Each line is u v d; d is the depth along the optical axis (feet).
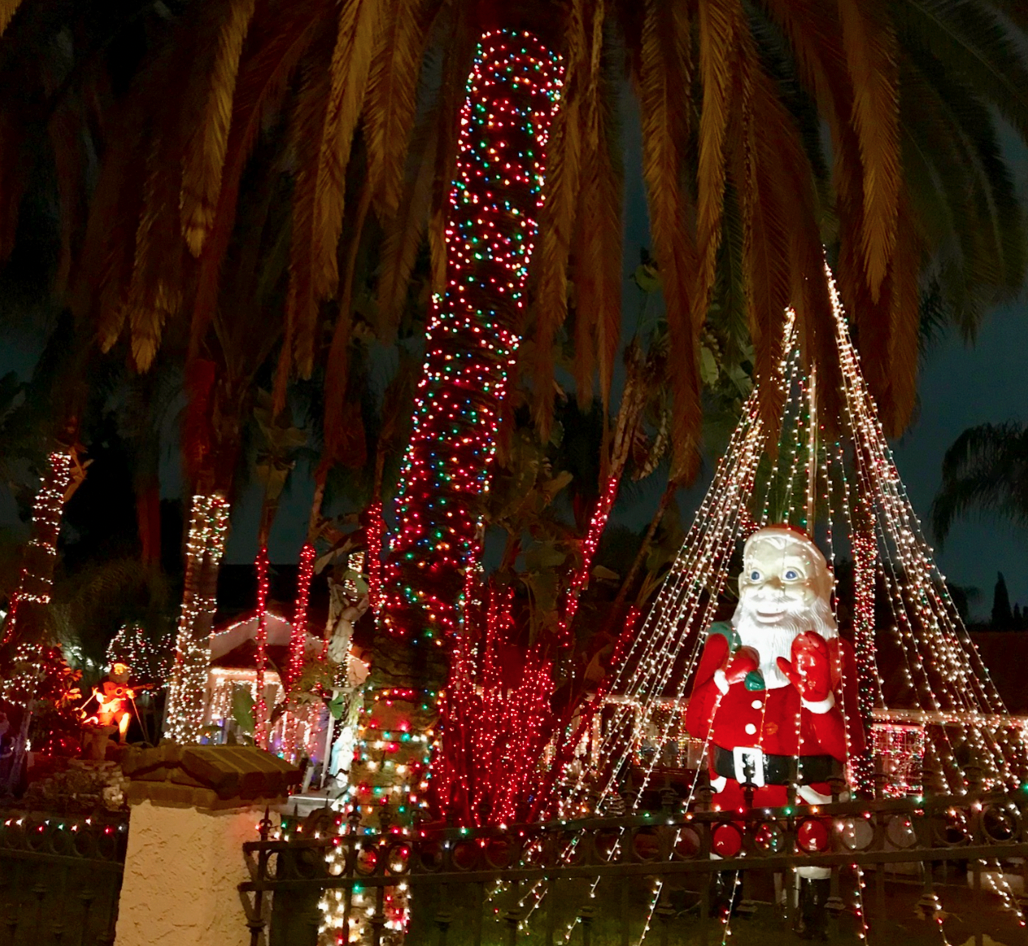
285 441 52.95
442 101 31.76
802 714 31.35
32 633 57.41
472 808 32.42
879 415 30.04
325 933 19.61
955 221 34.01
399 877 14.71
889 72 25.36
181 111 26.76
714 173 25.31
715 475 49.06
